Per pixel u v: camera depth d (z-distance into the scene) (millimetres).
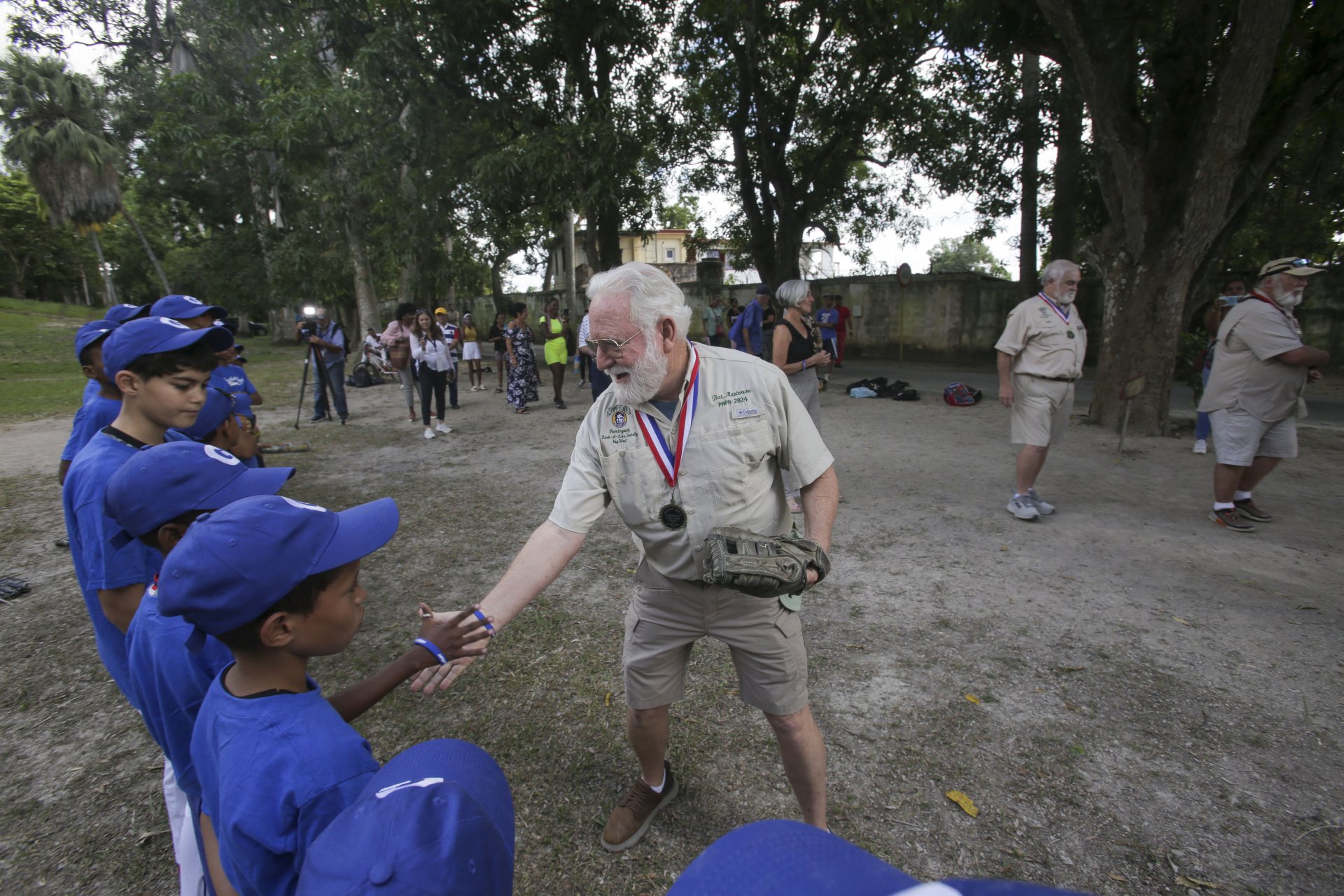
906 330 17922
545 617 3840
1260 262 16469
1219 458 4812
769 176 15422
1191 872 2105
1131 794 2418
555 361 10992
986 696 2998
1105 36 7277
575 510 1930
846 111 13945
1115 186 8195
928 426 8750
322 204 18984
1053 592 3945
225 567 1073
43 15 21828
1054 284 4852
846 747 2721
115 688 3340
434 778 920
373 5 12062
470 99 12969
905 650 3404
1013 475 6328
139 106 24453
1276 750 2600
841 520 5293
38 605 4254
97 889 2186
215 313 3537
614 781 2582
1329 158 9711
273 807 1031
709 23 12797
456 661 1634
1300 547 4469
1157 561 4324
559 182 11797
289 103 13336
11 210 44844
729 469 1867
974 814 2354
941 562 4422
